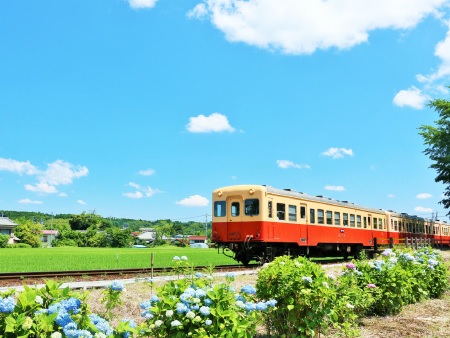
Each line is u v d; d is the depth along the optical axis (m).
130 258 27.06
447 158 36.16
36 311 3.35
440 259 11.65
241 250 17.28
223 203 17.84
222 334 4.34
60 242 81.12
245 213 17.12
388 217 28.09
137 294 9.15
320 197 21.14
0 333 3.20
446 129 36.88
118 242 82.75
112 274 14.04
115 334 3.66
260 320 5.59
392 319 7.79
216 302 4.54
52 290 3.73
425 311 8.57
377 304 8.11
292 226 18.19
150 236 107.44
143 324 4.54
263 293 5.89
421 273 9.72
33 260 24.38
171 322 4.27
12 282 11.55
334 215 21.48
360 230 24.09
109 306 4.64
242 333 4.46
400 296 8.23
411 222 32.69
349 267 7.91
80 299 3.78
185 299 4.29
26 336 3.13
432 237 37.53
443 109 36.53
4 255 32.06
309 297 5.64
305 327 5.74
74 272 13.52
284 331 5.86
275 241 17.05
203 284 5.04
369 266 8.47
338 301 6.43
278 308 5.82
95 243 82.06
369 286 7.62
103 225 115.75
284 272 5.83
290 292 5.71
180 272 6.37
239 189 17.42
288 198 18.19
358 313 7.71
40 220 134.50
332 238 20.98
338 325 6.41
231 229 17.42
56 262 22.28
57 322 3.27
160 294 4.61
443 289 10.55
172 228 106.69
